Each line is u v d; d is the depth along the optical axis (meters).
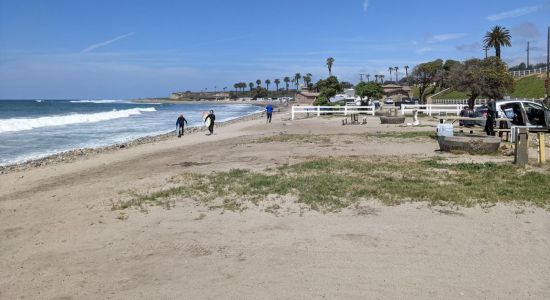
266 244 6.67
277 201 9.16
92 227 7.88
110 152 22.73
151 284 5.37
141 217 8.37
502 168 12.09
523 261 5.82
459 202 8.70
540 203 8.52
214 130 36.16
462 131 21.06
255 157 16.36
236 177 11.93
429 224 7.44
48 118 50.28
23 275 5.82
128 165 16.77
